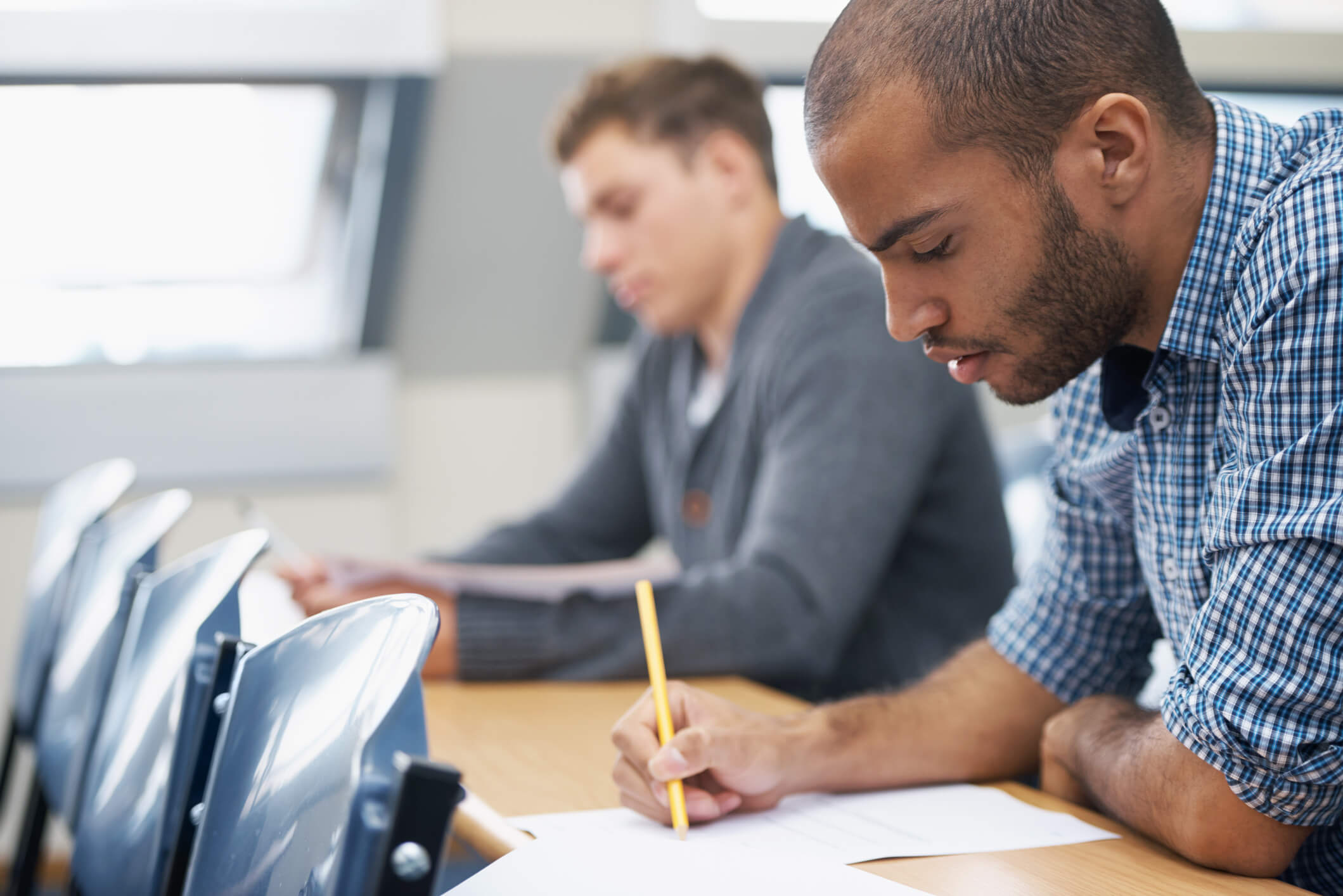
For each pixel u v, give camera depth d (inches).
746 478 59.1
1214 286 30.3
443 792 18.7
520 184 110.2
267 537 33.5
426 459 118.5
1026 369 31.0
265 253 115.1
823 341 55.0
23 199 107.9
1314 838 33.4
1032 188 29.3
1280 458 28.1
